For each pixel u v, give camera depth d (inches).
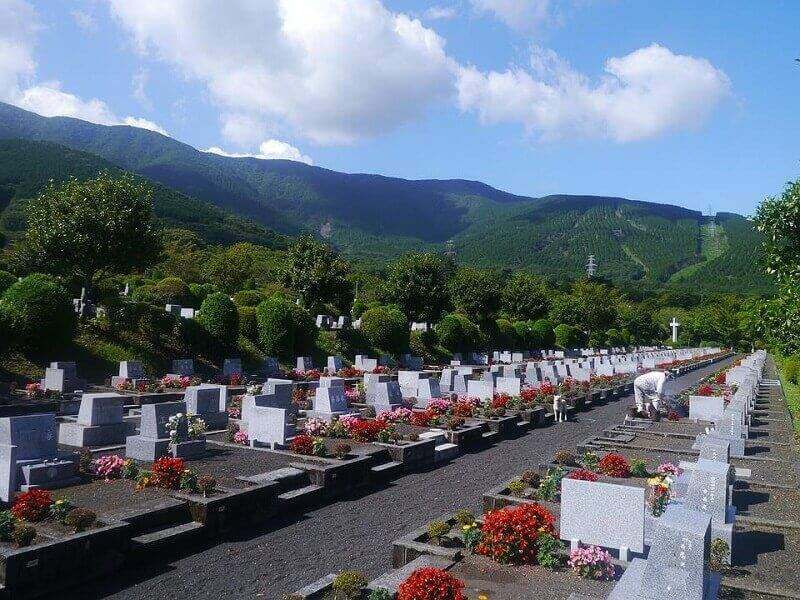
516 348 2322.8
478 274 2271.2
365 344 1604.3
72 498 388.8
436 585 249.8
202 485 396.5
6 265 1429.6
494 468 597.6
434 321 1958.7
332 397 770.2
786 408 971.9
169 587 310.0
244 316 1323.8
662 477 437.7
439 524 350.3
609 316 2945.4
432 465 606.2
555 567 309.1
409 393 936.9
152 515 360.8
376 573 333.1
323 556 356.2
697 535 227.0
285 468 484.7
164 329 1138.7
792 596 282.8
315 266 1747.0
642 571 251.1
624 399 1224.2
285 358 1325.0
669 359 2177.7
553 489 417.1
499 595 277.7
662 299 4685.0
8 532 302.5
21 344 919.7
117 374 992.9
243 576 325.1
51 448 448.5
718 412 817.5
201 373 1108.5
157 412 528.4
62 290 945.5
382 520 426.6
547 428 852.0
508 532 319.6
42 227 1074.7
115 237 1074.7
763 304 509.7
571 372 1443.2
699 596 223.8
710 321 3412.9
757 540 362.0
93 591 303.3
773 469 546.9
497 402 871.7
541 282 4542.3
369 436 602.2
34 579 290.8
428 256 1974.7
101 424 579.8
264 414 574.9
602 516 318.7
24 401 746.2
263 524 411.2
